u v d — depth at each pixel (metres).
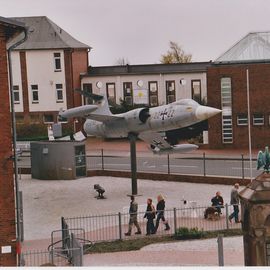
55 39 72.81
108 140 72.19
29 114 72.69
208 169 48.81
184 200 35.16
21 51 72.19
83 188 44.28
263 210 16.44
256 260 16.56
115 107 70.56
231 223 30.95
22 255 23.23
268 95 60.88
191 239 28.59
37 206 38.12
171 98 71.88
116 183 46.19
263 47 63.00
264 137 61.19
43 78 72.38
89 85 73.38
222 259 21.44
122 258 25.64
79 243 23.48
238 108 61.38
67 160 47.91
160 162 54.06
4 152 22.05
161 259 25.27
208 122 62.34
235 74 61.19
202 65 72.00
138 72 72.50
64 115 41.47
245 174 45.38
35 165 49.09
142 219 32.78
